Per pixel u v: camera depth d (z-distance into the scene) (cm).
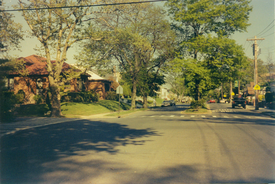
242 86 10631
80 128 1672
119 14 3419
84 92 3894
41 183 589
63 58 2689
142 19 3769
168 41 4009
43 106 3161
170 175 646
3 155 878
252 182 594
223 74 3653
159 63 4506
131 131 1504
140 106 5744
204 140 1161
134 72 3997
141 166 731
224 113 3234
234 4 3553
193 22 3519
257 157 831
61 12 2500
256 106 3891
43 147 1021
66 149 979
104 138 1245
